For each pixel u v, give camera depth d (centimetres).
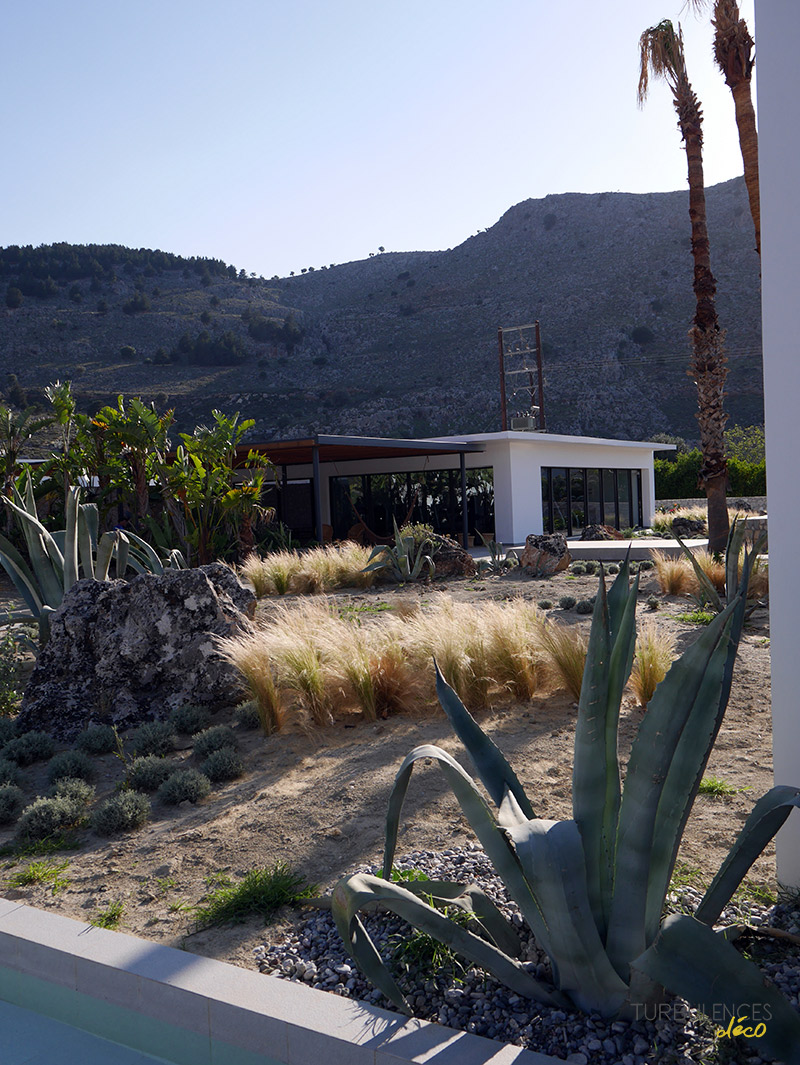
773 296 318
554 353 11438
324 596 1393
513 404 10362
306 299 17838
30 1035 310
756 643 864
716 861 373
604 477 2944
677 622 992
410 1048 243
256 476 1759
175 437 8256
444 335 13112
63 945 321
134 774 538
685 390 10231
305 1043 256
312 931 338
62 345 13038
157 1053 293
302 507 2792
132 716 675
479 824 283
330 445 1975
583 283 13238
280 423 10119
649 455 3212
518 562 1808
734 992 221
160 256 17388
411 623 756
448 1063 235
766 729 589
